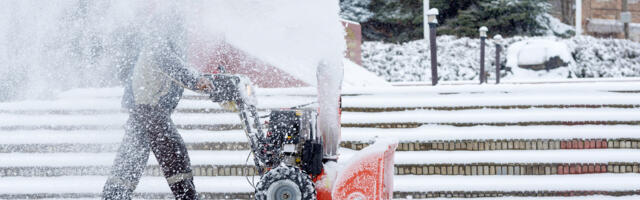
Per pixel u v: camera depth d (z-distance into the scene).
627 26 18.86
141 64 3.32
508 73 13.60
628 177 4.34
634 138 4.57
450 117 4.85
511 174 4.44
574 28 19.41
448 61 14.73
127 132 3.32
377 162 2.99
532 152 4.54
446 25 18.05
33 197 4.25
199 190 4.26
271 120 3.14
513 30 17.69
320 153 3.11
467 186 4.21
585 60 14.88
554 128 4.73
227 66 5.63
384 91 5.20
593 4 19.52
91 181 4.39
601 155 4.43
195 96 5.15
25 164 4.52
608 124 4.77
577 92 5.14
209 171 4.50
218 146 4.71
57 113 5.11
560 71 13.20
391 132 4.74
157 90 3.30
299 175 3.01
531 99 5.00
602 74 14.77
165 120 3.34
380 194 2.99
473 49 15.02
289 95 5.37
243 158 4.51
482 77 9.23
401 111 5.04
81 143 4.72
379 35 18.53
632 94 5.08
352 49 9.33
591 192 4.20
